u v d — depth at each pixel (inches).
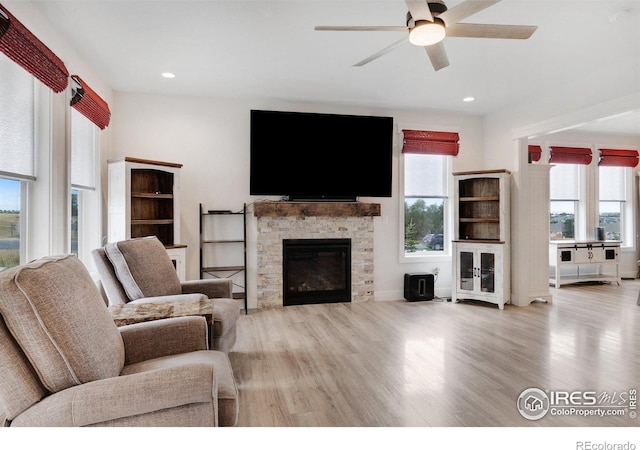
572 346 122.6
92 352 51.8
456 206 191.6
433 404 85.0
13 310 45.6
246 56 128.0
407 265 198.2
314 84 155.9
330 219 183.5
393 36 113.5
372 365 107.3
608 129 241.8
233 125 175.3
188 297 97.0
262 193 171.5
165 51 123.5
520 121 179.8
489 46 120.6
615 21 103.7
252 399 87.4
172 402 47.5
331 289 186.4
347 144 179.2
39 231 101.3
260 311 168.9
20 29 82.7
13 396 46.0
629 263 260.5
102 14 100.5
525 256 180.7
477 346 122.6
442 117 200.5
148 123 165.5
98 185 143.1
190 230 171.3
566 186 250.7
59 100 107.3
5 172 87.7
